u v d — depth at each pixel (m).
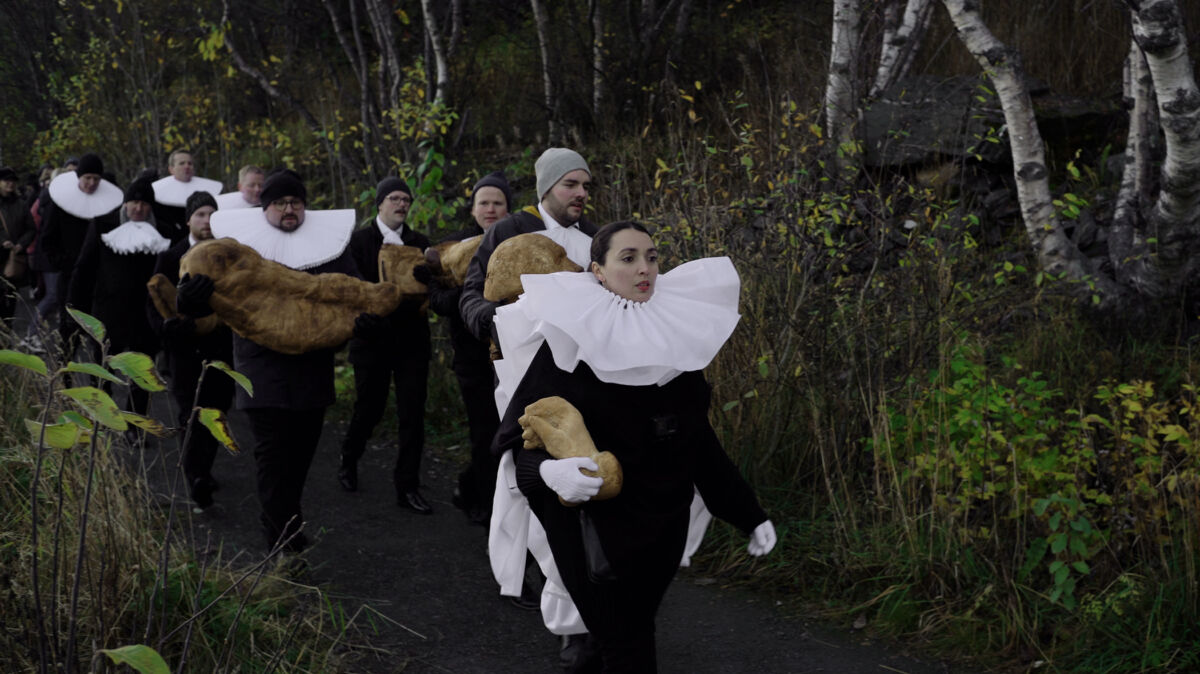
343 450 5.59
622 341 2.77
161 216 7.43
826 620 4.04
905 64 8.35
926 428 4.33
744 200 5.36
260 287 4.14
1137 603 3.64
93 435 2.38
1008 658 3.66
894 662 3.69
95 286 5.69
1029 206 6.12
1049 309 5.67
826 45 9.23
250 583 3.81
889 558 4.15
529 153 9.61
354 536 4.91
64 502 3.43
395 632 3.89
